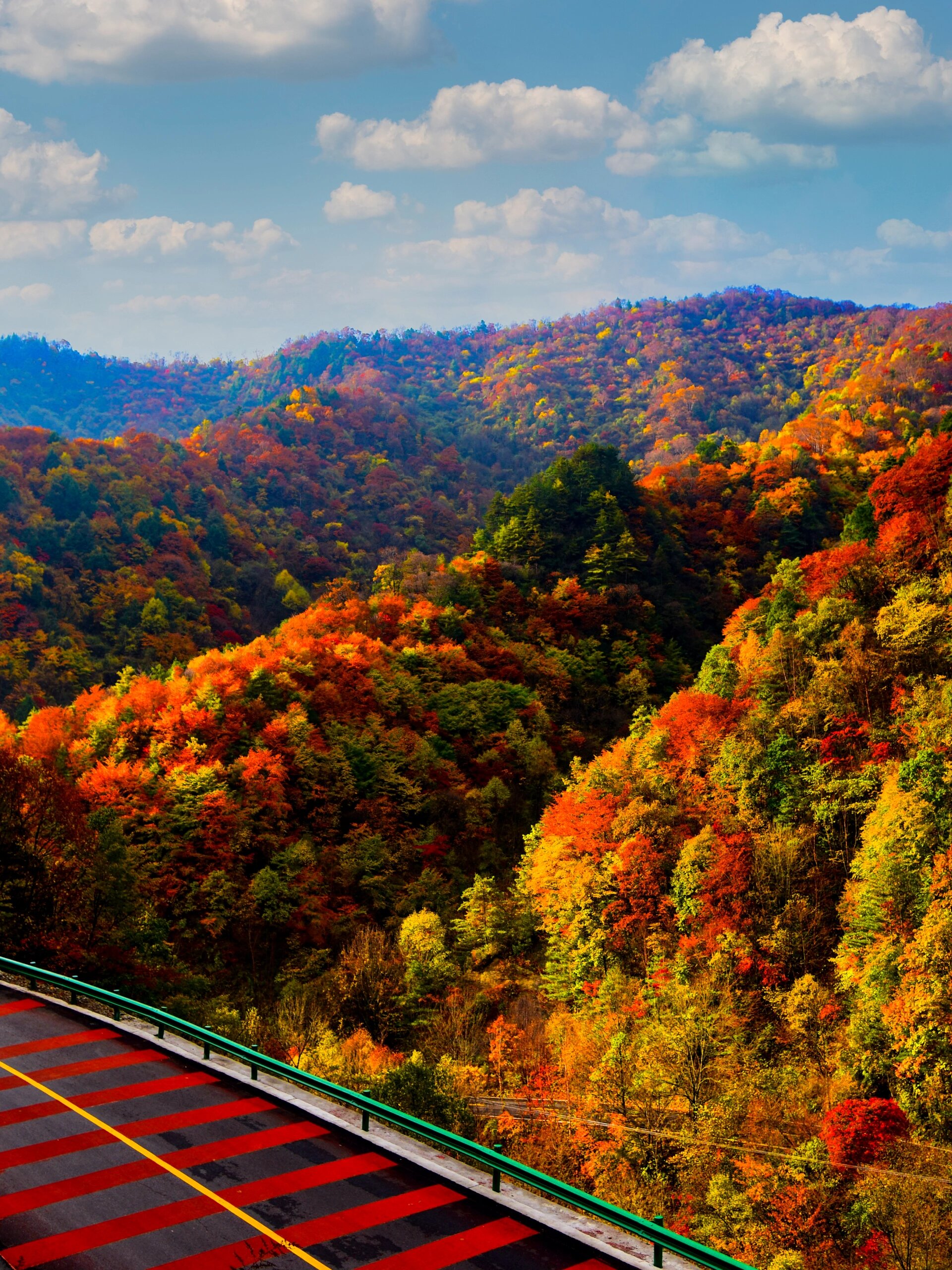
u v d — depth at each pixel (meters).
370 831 80.31
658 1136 40.00
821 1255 34.19
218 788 72.50
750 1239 34.97
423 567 136.50
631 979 54.19
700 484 153.75
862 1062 40.97
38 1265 14.87
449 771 89.44
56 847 50.00
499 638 113.44
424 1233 15.91
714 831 57.81
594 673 111.62
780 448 176.12
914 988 39.72
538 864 66.50
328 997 58.00
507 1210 16.53
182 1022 22.50
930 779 48.19
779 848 53.66
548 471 146.75
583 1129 41.16
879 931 45.66
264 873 67.69
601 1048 47.03
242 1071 21.64
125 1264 14.95
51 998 26.02
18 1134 18.86
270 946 68.56
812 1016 44.94
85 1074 21.64
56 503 187.00
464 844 84.38
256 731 84.19
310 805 81.06
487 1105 45.41
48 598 161.50
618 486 140.62
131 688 94.94
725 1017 43.97
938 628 62.84
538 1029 55.81
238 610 182.38
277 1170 17.73
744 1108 39.94
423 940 63.12
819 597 78.81
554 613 118.56
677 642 122.56
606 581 124.25
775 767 59.22
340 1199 16.84
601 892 58.88
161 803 71.12
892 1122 36.59
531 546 132.50
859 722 60.50
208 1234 15.73
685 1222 36.91
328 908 71.50
